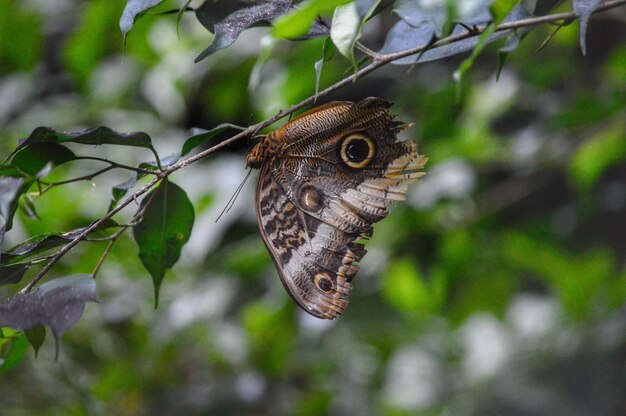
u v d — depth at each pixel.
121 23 1.19
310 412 1.72
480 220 1.83
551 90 1.93
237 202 1.74
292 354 1.78
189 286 1.79
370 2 1.16
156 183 1.21
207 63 1.87
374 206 1.22
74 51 1.84
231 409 1.67
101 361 1.71
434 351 2.04
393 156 1.23
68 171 1.73
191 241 1.67
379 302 1.89
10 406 1.59
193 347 1.73
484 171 1.83
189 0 1.20
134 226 1.21
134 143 1.18
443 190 1.69
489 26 1.17
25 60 1.98
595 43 1.91
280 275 1.23
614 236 2.00
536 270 1.88
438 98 1.71
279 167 1.24
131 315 1.72
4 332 1.19
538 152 1.76
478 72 1.87
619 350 1.91
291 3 1.20
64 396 1.63
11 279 1.18
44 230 1.57
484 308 1.89
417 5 1.16
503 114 1.90
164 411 1.66
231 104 1.90
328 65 1.60
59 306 1.14
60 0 2.13
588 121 1.67
